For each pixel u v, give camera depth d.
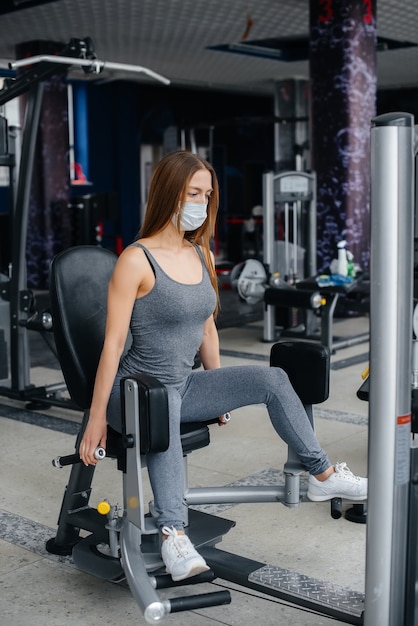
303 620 2.01
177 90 13.66
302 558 2.37
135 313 2.02
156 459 1.96
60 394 4.25
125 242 13.12
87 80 12.23
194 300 2.03
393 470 1.72
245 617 2.04
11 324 4.18
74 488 2.38
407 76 12.98
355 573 2.27
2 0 7.88
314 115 6.91
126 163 13.03
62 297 2.16
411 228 1.67
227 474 3.12
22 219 4.04
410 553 1.76
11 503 2.85
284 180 5.83
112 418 2.04
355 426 3.76
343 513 2.71
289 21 8.42
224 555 2.28
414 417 1.89
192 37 9.22
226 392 2.08
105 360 1.97
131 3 7.50
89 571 2.14
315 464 2.10
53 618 2.05
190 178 1.99
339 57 6.71
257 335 6.16
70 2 7.41
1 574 2.30
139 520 1.90
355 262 6.91
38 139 9.11
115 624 2.02
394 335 1.67
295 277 5.95
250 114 14.92
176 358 2.06
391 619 1.77
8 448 3.49
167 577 1.94
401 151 1.63
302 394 2.17
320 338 5.84
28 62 3.29
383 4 7.65
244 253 11.97
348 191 6.82
